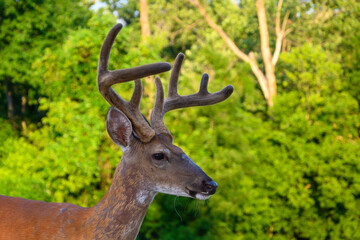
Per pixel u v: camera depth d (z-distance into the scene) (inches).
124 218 157.5
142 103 491.8
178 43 1230.9
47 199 466.3
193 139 481.1
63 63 492.4
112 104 156.9
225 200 501.0
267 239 546.3
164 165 158.2
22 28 707.4
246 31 1189.7
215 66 551.2
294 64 644.7
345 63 687.1
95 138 462.0
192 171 158.1
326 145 552.4
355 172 545.0
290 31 1122.0
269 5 1104.2
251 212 538.6
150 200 162.1
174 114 490.9
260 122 571.2
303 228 559.8
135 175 158.6
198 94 181.8
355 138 608.7
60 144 470.3
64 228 158.2
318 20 1135.6
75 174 474.9
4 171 475.8
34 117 803.4
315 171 544.1
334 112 585.6
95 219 157.6
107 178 500.4
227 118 503.8
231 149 506.6
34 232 158.6
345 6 1063.6
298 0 1115.9
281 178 545.0
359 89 626.5
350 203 541.3
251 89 553.9
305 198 544.4
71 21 768.3
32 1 718.5
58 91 502.9
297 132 576.7
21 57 710.5
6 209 164.4
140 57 502.3
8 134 709.3
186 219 487.2
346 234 548.4
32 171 477.1
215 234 493.7
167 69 150.2
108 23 491.5
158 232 474.0
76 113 474.9
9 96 794.8
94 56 483.8
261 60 1197.7
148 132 158.6
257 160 537.6
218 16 1229.1
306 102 599.2
